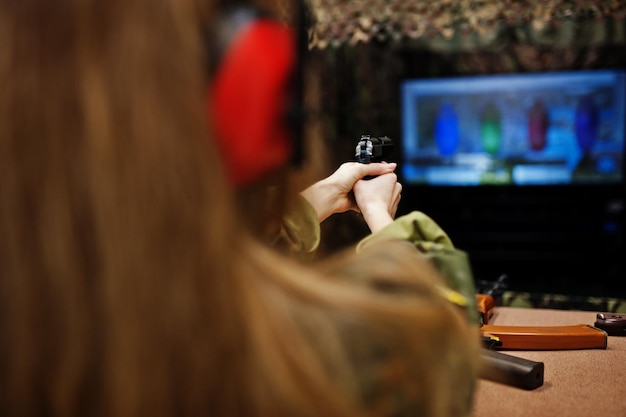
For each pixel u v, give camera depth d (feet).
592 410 2.09
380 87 9.98
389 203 2.21
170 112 0.74
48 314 0.77
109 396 0.77
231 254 0.78
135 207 0.73
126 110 0.73
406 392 0.93
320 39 4.75
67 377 0.78
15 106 0.75
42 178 0.74
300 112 0.91
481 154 11.35
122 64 0.73
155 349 0.76
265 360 0.80
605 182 10.75
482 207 11.40
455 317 1.01
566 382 2.35
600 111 10.72
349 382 0.87
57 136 0.74
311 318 0.86
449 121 11.35
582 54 10.53
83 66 0.73
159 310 0.75
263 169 0.88
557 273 10.67
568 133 10.92
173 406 0.79
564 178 11.01
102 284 0.74
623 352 2.68
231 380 0.79
